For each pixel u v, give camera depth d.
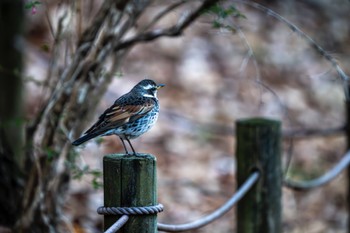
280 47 21.19
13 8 12.36
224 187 14.53
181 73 19.00
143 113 7.61
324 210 14.41
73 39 9.19
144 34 8.91
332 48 21.88
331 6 24.73
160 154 15.47
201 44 20.38
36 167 8.65
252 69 19.86
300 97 19.06
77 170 8.57
